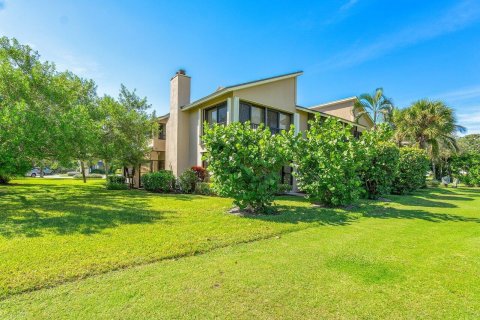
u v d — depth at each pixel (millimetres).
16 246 4426
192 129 16609
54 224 6039
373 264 3965
